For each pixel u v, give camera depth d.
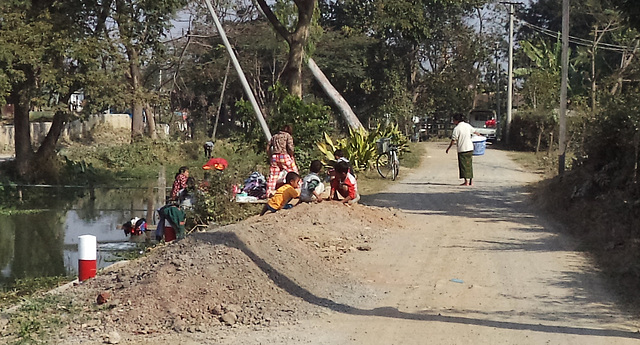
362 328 6.54
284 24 20.83
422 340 6.19
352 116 28.14
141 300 7.16
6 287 10.70
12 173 24.81
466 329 6.48
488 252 9.81
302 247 9.22
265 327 6.61
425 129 52.84
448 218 12.66
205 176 15.02
